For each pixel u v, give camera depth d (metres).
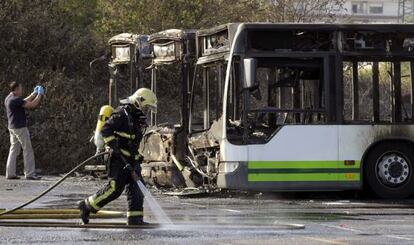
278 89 24.31
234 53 23.72
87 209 16.69
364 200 24.81
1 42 42.16
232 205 22.66
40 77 40.81
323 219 19.08
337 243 14.73
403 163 24.69
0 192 26.08
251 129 23.92
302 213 20.58
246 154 23.81
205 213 20.19
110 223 17.16
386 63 24.66
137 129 16.52
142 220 16.86
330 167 24.14
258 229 16.70
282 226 17.20
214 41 25.20
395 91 24.56
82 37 44.72
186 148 26.59
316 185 24.06
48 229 16.30
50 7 45.25
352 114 24.45
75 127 38.88
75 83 41.44
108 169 16.52
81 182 30.67
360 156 24.33
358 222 18.45
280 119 24.33
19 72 41.22
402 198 24.69
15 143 31.45
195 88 26.61
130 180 16.69
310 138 24.09
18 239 14.91
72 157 37.69
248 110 23.73
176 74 38.19
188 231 16.23
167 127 27.28
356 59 24.44
